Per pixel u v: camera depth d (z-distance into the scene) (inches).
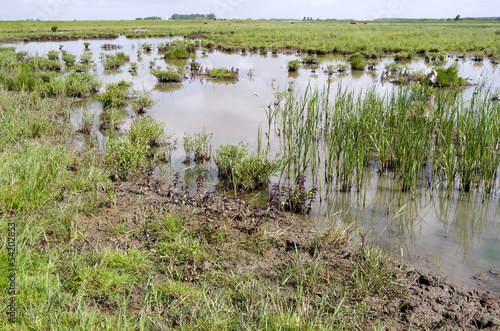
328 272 169.3
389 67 816.3
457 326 142.8
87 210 215.8
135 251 176.7
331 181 292.2
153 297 147.9
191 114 466.6
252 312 141.0
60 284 143.8
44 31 2086.6
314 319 139.5
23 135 332.2
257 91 599.5
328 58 1069.8
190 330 131.0
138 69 837.2
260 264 178.9
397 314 148.9
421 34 1791.3
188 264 167.3
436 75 609.6
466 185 279.0
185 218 216.1
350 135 283.9
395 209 252.2
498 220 238.2
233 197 261.9
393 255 195.9
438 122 316.2
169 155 334.6
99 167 283.1
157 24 3496.6
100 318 133.2
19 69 615.8
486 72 789.9
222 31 2091.5
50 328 121.3
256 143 365.1
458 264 189.3
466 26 2844.5
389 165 321.1
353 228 221.6
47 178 237.6
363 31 2027.6
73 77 581.3
